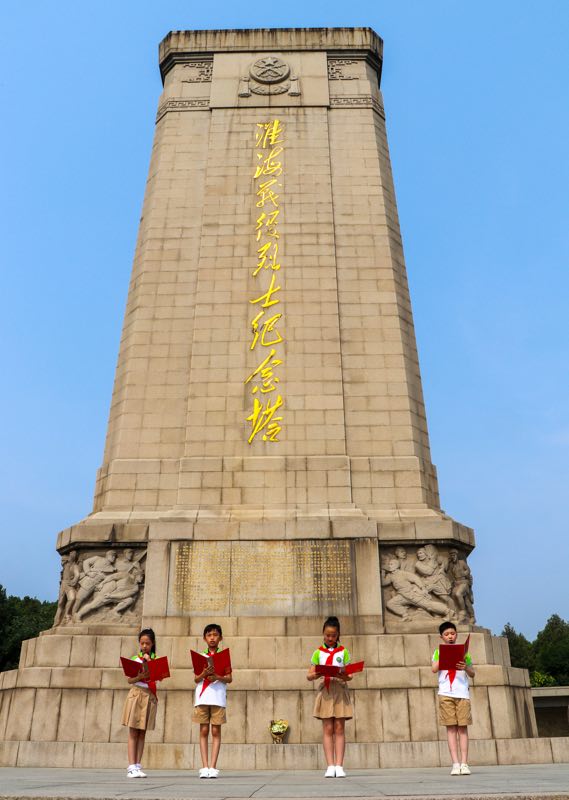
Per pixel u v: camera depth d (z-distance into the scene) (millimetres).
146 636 11078
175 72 26312
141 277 22422
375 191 23734
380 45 27141
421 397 21328
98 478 20234
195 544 18062
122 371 21422
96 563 18094
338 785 8531
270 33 26641
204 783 9320
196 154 24469
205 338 21250
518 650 78000
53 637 16906
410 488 19438
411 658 16625
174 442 20141
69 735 15789
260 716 16016
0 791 7496
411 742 14992
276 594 17562
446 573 17969
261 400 20453
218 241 22703
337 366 20891
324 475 19453
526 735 16344
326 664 10156
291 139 24516
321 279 22109
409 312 22469
